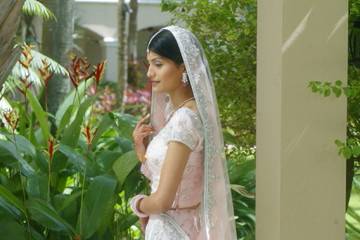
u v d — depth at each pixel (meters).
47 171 4.07
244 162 4.35
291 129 2.88
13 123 3.91
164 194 2.77
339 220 2.95
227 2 4.19
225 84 4.29
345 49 2.92
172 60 2.88
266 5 2.97
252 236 4.38
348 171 3.93
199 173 2.91
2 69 3.04
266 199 2.99
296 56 2.87
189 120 2.82
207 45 4.34
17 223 3.77
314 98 2.89
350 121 3.88
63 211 3.96
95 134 4.23
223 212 2.91
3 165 4.11
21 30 8.94
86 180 4.09
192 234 2.92
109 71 21.20
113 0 21.17
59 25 6.94
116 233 4.16
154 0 21.03
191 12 4.41
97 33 21.20
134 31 14.46
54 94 6.48
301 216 2.91
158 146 2.89
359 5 3.77
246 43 4.23
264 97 3.00
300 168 2.89
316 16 2.88
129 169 3.86
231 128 4.38
